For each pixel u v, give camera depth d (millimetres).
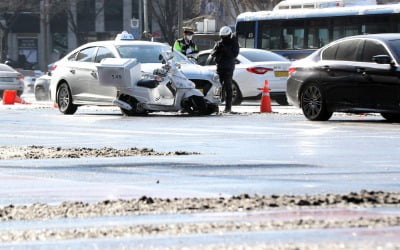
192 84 51406
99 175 23938
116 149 31312
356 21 79750
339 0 82875
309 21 83875
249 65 65250
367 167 25281
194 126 43875
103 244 13609
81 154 29781
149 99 51000
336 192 19922
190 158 28297
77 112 58188
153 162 27125
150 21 195000
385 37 45156
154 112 56375
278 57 67062
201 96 51688
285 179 22562
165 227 14969
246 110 60469
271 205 17344
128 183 22094
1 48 190500
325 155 29031
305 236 14039
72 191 20641
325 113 47156
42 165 26594
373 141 34625
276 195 18688
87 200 19078
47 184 22078
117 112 57812
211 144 33844
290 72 48812
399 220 15352
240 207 17141
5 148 32312
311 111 47594
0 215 16734
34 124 46250
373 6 78812
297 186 21094
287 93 48938
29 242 13906
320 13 82938
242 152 30359
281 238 13883
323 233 14281
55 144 34562
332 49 47000
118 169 25297
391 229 14516
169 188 20969
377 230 14430
